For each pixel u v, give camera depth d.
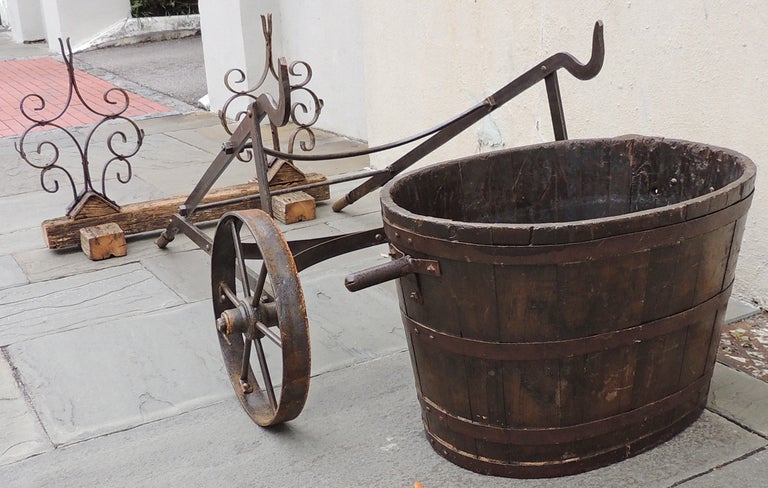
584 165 2.89
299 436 2.65
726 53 3.17
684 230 2.13
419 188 2.63
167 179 5.82
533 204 2.91
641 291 2.16
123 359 3.23
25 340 3.43
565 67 3.09
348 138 6.84
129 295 3.86
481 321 2.17
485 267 2.10
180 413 2.84
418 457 2.49
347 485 2.38
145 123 7.92
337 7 6.53
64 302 3.82
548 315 2.12
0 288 4.02
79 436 2.73
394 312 3.53
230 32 7.48
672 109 3.44
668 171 2.76
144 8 14.48
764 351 2.96
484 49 4.48
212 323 3.52
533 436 2.28
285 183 4.89
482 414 2.31
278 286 2.38
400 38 5.14
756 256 3.26
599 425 2.29
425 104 5.08
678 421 2.46
